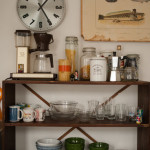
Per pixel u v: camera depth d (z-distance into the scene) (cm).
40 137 199
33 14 197
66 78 178
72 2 199
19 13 196
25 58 182
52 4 197
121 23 197
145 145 176
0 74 198
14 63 198
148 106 168
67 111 183
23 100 198
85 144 199
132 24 197
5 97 168
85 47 193
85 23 196
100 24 197
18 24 199
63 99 199
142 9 198
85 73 186
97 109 186
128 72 180
